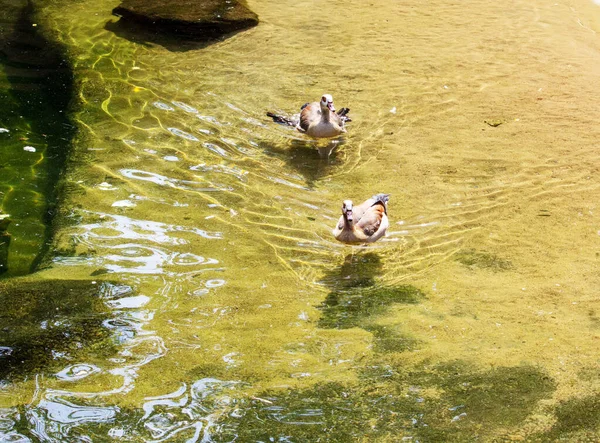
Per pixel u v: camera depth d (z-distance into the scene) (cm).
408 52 1167
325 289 884
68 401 794
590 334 841
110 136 1034
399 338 841
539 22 1238
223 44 1189
